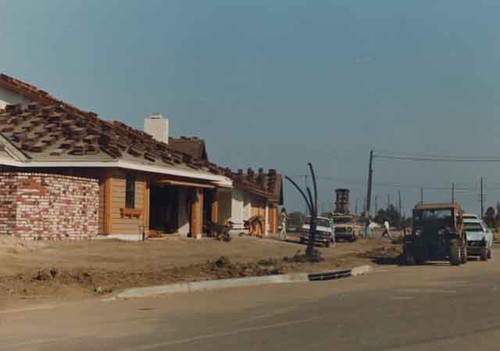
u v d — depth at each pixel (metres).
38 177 26.75
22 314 14.53
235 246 34.91
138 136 38.59
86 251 25.62
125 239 30.75
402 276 25.28
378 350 10.95
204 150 48.81
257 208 55.88
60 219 27.73
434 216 32.31
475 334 12.41
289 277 22.75
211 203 42.38
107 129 36.03
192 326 13.25
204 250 31.12
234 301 17.14
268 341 11.68
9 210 26.30
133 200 32.19
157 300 17.16
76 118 34.59
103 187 30.53
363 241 56.88
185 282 20.05
